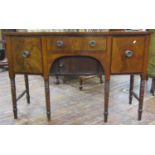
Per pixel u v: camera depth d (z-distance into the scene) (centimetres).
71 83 326
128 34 190
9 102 265
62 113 239
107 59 196
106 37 190
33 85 319
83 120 225
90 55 195
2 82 336
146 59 200
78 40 191
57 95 285
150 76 271
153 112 240
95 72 208
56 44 193
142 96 216
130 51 195
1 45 399
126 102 263
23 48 198
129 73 202
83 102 265
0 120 226
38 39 194
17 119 228
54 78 342
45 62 200
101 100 270
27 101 262
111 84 320
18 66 204
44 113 240
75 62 205
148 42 196
